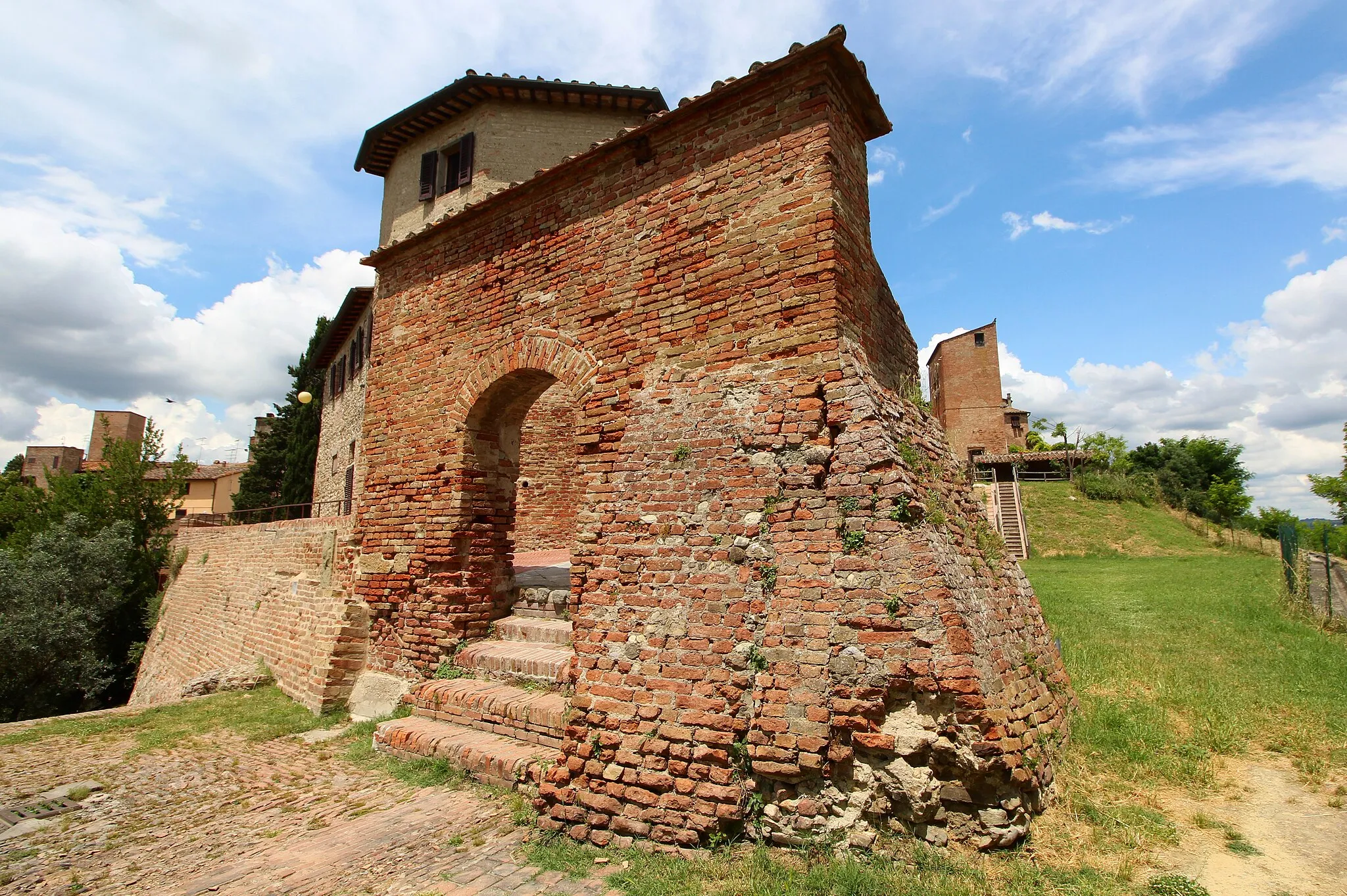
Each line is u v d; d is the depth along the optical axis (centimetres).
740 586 512
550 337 727
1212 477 4428
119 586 2142
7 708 1811
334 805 571
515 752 590
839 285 545
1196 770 510
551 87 1279
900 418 575
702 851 457
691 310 614
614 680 541
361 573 909
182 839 518
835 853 429
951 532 532
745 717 478
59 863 483
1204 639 912
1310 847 410
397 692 805
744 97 612
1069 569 2175
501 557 857
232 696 992
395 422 905
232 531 1548
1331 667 756
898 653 446
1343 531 2112
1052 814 449
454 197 1312
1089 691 684
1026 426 4791
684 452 573
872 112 641
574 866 454
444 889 421
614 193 694
